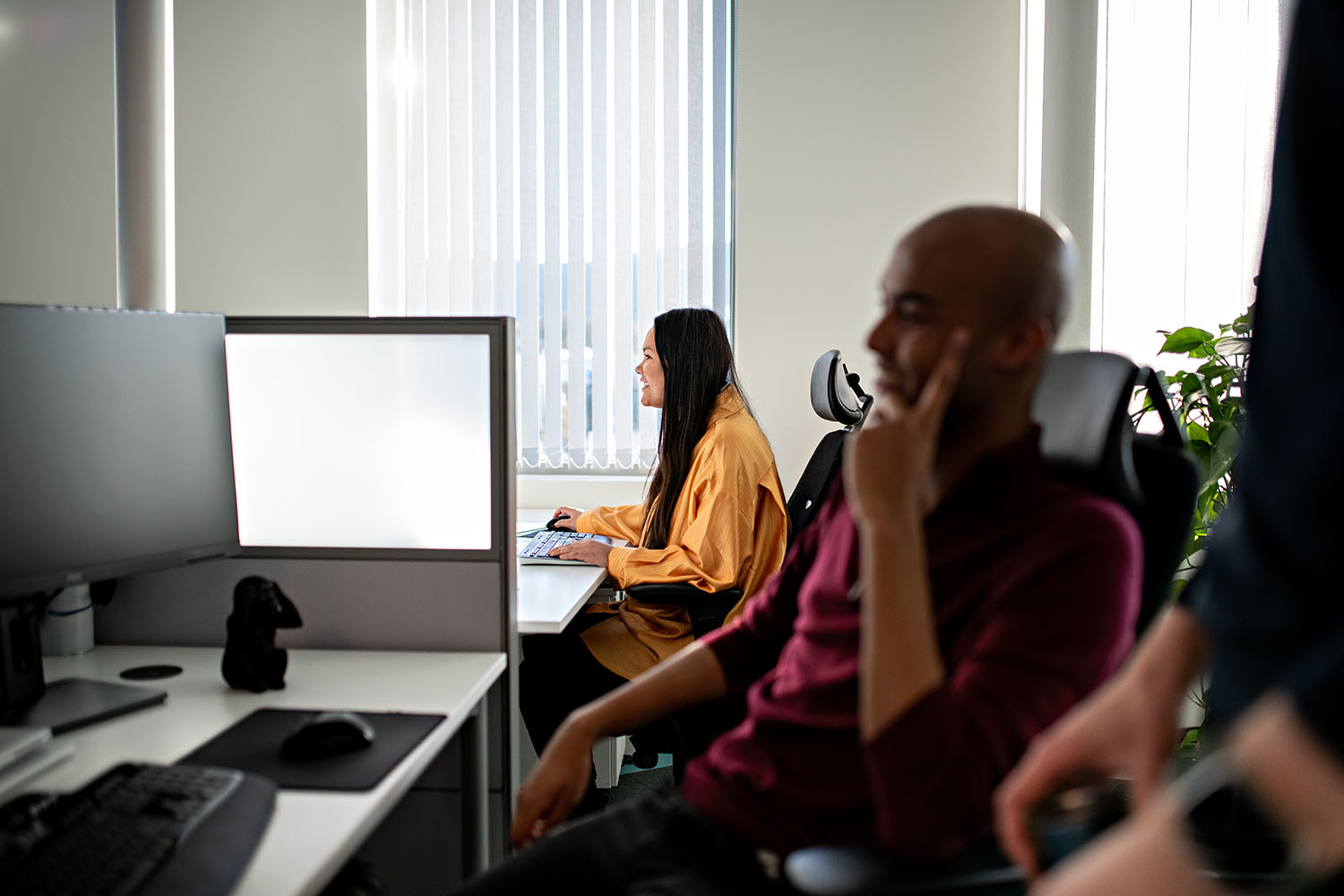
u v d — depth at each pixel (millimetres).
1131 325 3172
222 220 3809
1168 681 660
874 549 954
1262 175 2949
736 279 3691
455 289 3893
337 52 3740
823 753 1107
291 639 1697
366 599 1684
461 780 1557
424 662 1604
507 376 1646
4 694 1305
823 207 3637
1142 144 3141
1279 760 404
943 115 3580
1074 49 3225
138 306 2381
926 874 887
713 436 2562
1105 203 3207
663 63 3734
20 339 1270
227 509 1583
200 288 3828
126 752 1203
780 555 2568
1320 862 390
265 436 1683
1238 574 521
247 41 3764
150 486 1444
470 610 1675
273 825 1019
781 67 3625
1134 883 436
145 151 2359
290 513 1684
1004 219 1059
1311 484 478
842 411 2594
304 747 1186
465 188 3863
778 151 3641
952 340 1026
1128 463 1194
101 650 1672
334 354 1667
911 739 902
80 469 1343
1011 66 3553
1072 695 973
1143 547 1191
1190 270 3076
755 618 1434
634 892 1122
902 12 3578
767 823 1118
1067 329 3279
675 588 2436
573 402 3857
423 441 1663
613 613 2572
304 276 3791
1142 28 3133
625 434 3842
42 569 1291
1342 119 491
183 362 1509
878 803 922
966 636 1042
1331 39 501
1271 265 540
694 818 1177
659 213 3779
